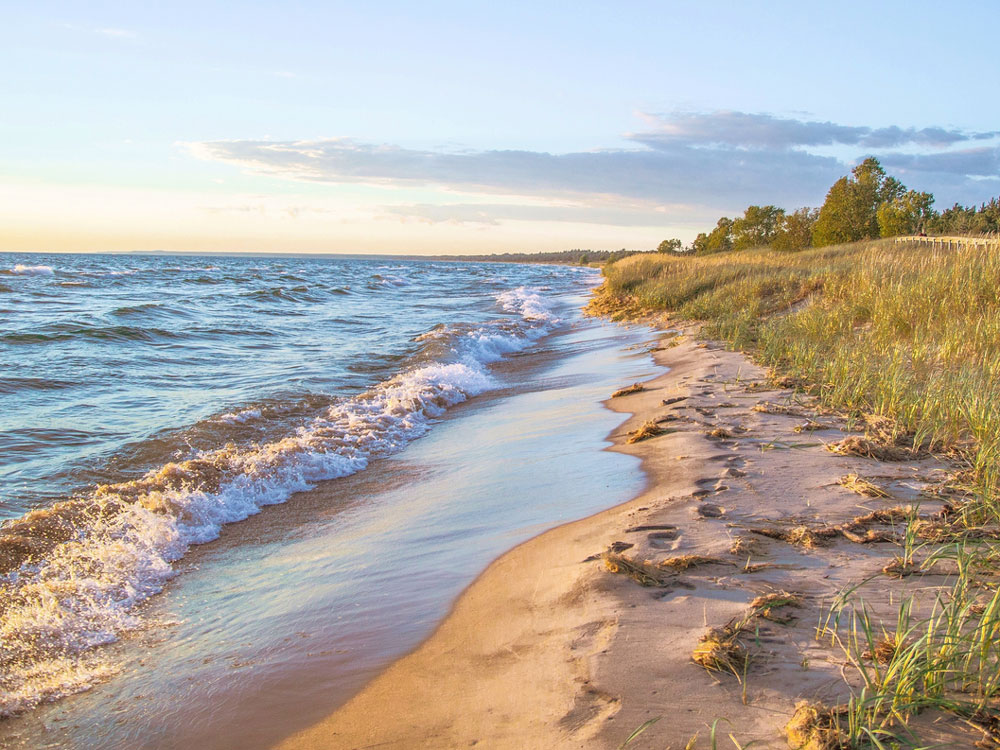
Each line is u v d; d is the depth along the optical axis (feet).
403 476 21.89
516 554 14.24
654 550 13.07
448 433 27.50
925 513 14.12
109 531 16.51
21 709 10.10
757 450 19.52
